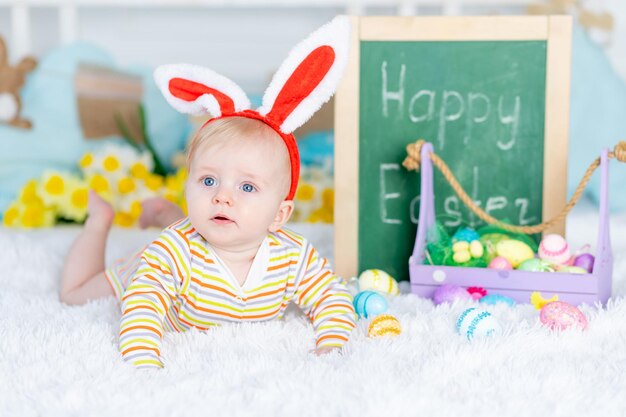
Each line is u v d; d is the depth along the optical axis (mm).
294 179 1374
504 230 1789
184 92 1385
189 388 1097
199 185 1291
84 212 2703
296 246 1392
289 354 1276
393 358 1222
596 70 2955
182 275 1329
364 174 1847
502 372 1166
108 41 3273
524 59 1797
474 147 1826
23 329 1340
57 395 1063
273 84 1347
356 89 1826
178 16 3271
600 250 1561
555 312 1389
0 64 2926
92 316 1464
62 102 2975
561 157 1791
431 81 1822
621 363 1229
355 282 1724
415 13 3219
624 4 3020
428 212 1746
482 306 1505
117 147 2854
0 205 2869
